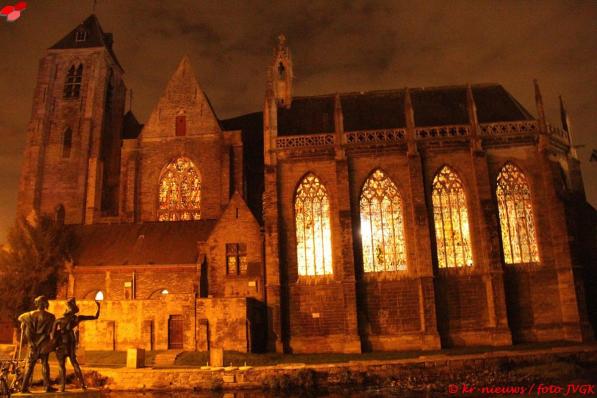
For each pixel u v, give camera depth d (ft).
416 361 131.44
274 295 170.71
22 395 69.92
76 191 264.31
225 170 230.48
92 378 127.85
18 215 258.98
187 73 247.50
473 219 176.35
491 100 202.28
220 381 126.93
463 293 171.01
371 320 170.50
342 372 129.29
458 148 182.39
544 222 176.65
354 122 198.08
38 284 189.47
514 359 134.51
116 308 169.68
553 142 186.60
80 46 287.07
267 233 176.65
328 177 182.60
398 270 174.60
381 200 180.75
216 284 182.91
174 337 165.89
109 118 296.10
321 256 177.58
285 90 212.23
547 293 171.32
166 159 237.66
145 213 232.32
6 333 195.72
